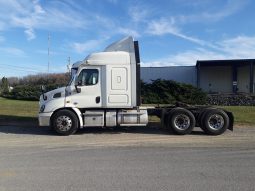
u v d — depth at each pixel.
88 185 7.23
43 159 9.88
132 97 15.16
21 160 9.73
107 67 15.10
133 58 15.19
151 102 33.75
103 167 8.85
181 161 9.55
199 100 35.25
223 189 6.95
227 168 8.71
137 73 15.39
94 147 11.88
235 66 45.94
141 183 7.38
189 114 14.91
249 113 23.23
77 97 15.05
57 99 15.01
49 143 12.77
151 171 8.41
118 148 11.67
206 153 10.73
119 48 15.39
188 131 14.89
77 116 14.93
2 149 11.54
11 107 29.06
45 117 14.87
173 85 34.53
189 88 34.78
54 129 14.77
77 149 11.50
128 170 8.52
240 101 37.06
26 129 16.58
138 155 10.42
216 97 37.38
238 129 16.41
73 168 8.74
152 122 18.69
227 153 10.72
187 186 7.15
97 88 15.11
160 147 11.84
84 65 15.12
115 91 15.12
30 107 29.20
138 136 14.47
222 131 14.86
